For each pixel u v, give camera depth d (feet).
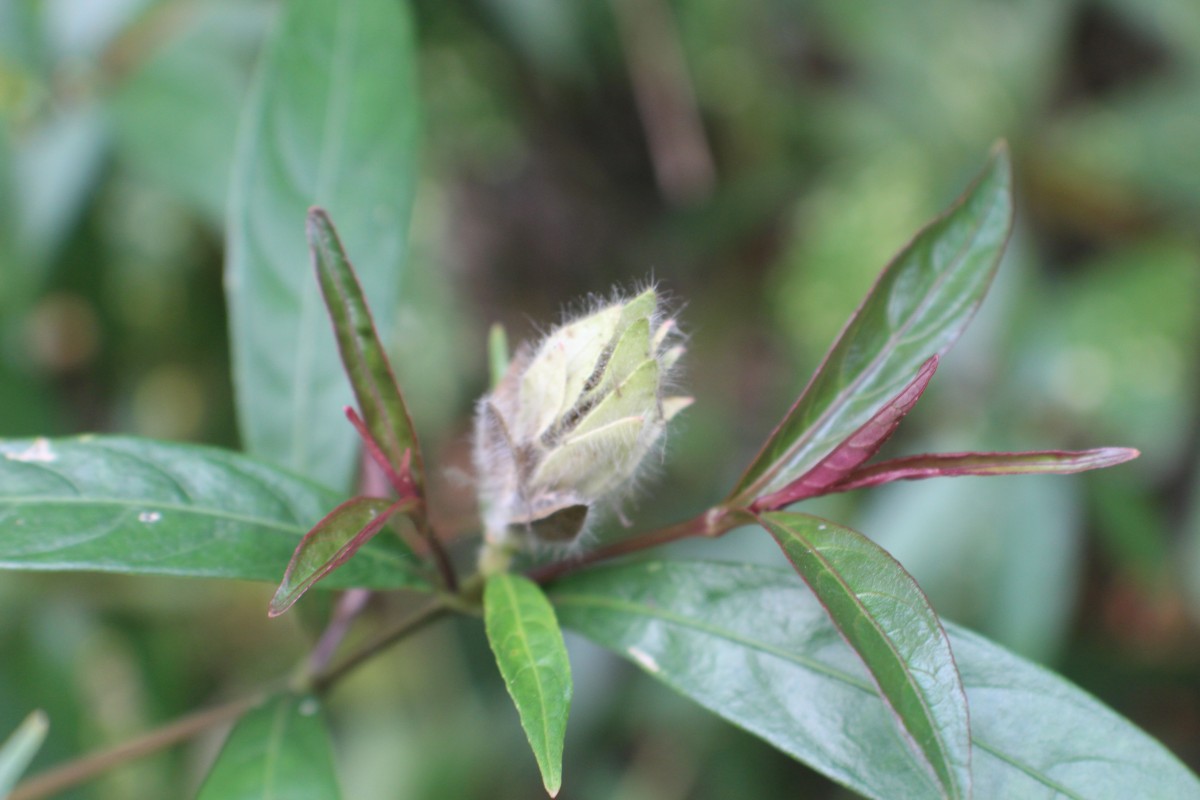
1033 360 1.49
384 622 1.41
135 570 0.92
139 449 0.94
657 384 0.93
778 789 1.39
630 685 1.39
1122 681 1.49
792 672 0.93
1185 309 1.48
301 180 1.05
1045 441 1.46
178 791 1.26
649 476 0.96
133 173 1.27
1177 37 1.58
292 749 0.96
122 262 1.36
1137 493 1.44
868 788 0.91
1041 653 1.32
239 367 1.03
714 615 0.95
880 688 0.86
